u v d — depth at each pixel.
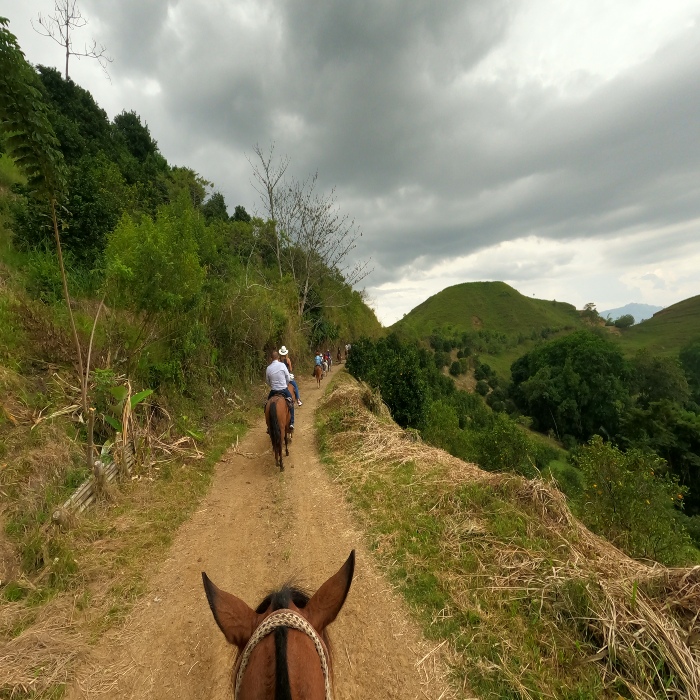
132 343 9.11
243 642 1.81
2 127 5.02
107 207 12.56
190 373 11.46
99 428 7.36
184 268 9.66
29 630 3.76
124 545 5.22
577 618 3.78
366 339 23.36
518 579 4.36
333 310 36.47
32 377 7.26
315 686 1.51
